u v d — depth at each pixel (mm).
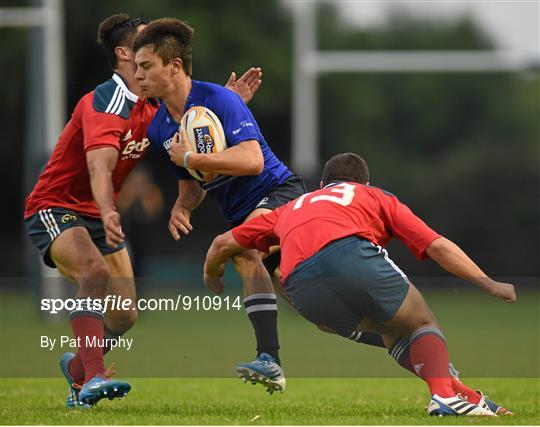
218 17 134000
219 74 132500
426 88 148125
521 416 24266
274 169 27359
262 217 25375
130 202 61781
